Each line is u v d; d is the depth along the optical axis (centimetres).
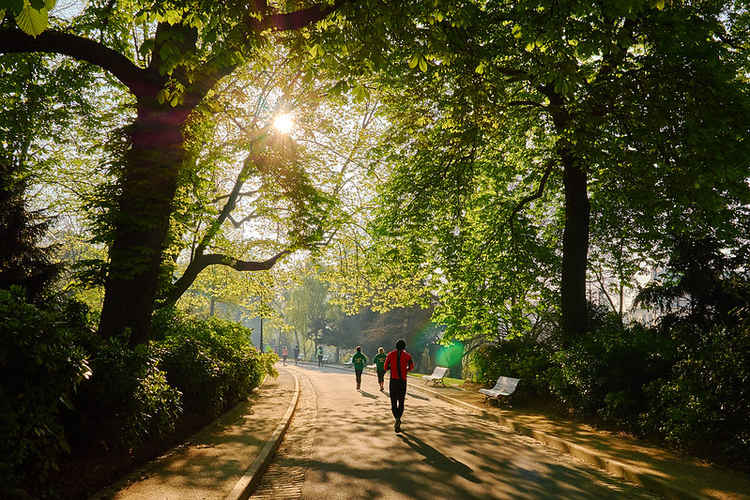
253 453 727
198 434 866
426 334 4728
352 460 751
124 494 505
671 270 1769
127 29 1319
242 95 984
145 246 866
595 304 2152
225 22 639
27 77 1278
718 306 1574
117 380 571
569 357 1228
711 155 1052
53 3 361
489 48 989
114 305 865
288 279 2128
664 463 715
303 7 685
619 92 1106
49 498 441
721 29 1253
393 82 1300
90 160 1691
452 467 707
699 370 806
